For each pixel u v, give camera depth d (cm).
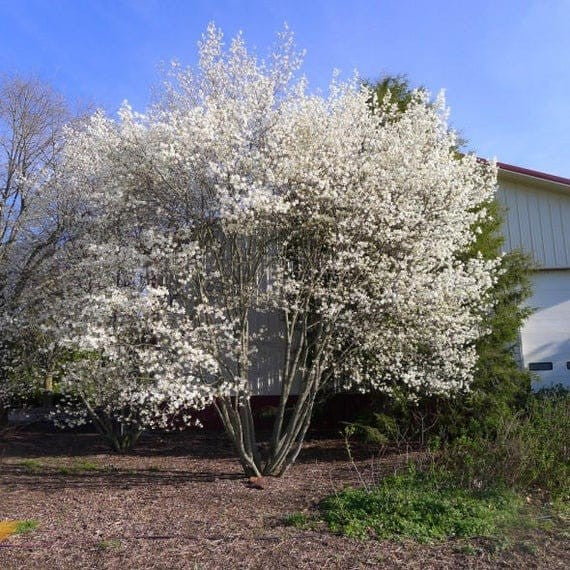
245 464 761
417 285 737
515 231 1198
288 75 798
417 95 947
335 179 746
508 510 558
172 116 742
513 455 630
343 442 1039
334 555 473
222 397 734
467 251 885
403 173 754
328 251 748
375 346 793
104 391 875
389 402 898
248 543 506
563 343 1173
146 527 568
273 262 779
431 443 807
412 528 516
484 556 467
